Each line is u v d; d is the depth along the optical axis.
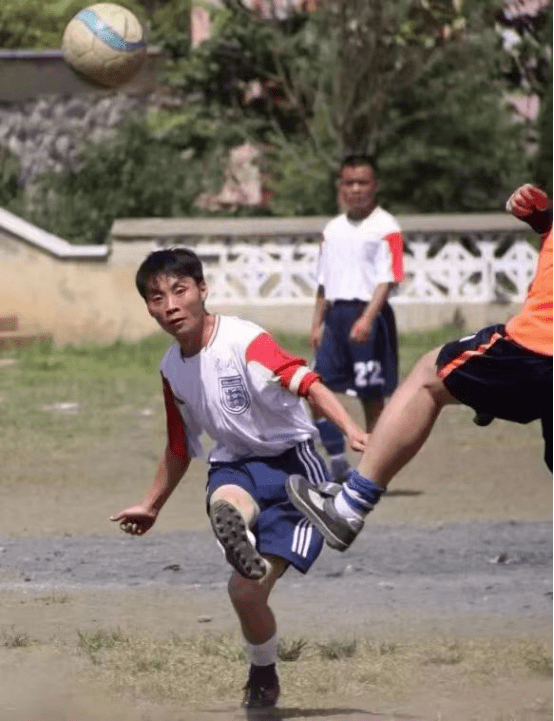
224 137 69.62
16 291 60.78
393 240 30.27
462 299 61.34
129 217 68.88
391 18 66.19
